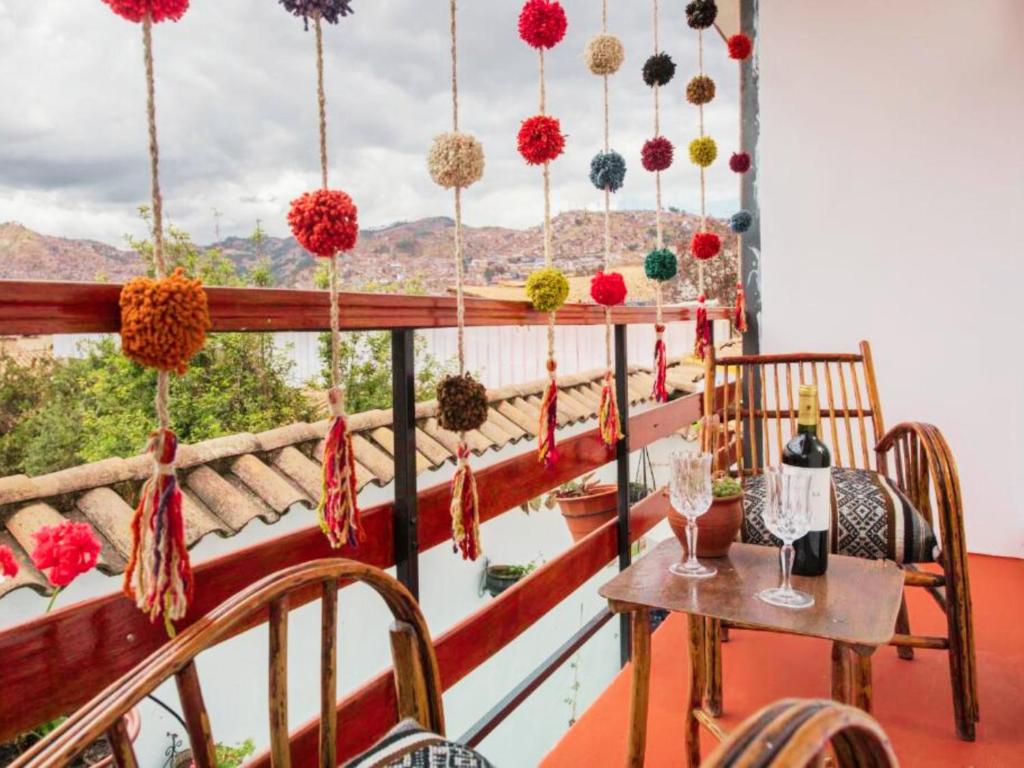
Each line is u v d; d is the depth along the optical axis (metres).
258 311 0.83
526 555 3.31
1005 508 2.82
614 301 1.49
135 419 2.25
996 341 2.80
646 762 1.54
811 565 1.25
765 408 2.08
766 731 0.40
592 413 3.14
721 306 3.04
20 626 0.73
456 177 1.03
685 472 1.29
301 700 2.34
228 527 1.80
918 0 2.84
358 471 2.20
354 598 2.51
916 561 1.58
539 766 1.54
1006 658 1.97
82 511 1.63
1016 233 2.74
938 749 1.55
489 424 2.76
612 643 3.27
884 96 2.93
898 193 2.93
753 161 3.21
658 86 1.74
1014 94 2.72
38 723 0.74
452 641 1.36
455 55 1.03
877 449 1.96
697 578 1.25
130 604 0.82
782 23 3.09
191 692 0.64
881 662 1.96
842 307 3.05
